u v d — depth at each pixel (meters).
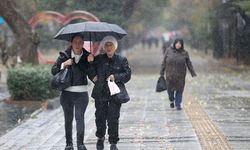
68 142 22.55
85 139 26.55
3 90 50.62
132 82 63.62
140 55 145.62
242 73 74.62
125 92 22.39
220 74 74.31
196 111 36.25
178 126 29.94
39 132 29.05
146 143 25.06
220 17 98.06
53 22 86.69
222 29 102.56
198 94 48.03
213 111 36.12
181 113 35.38
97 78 22.41
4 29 92.81
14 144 25.80
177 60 36.66
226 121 31.56
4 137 27.62
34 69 40.38
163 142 25.19
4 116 34.75
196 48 147.38
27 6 77.00
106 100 22.39
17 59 62.50
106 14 81.00
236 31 86.38
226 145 24.12
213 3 96.12
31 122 32.41
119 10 82.06
